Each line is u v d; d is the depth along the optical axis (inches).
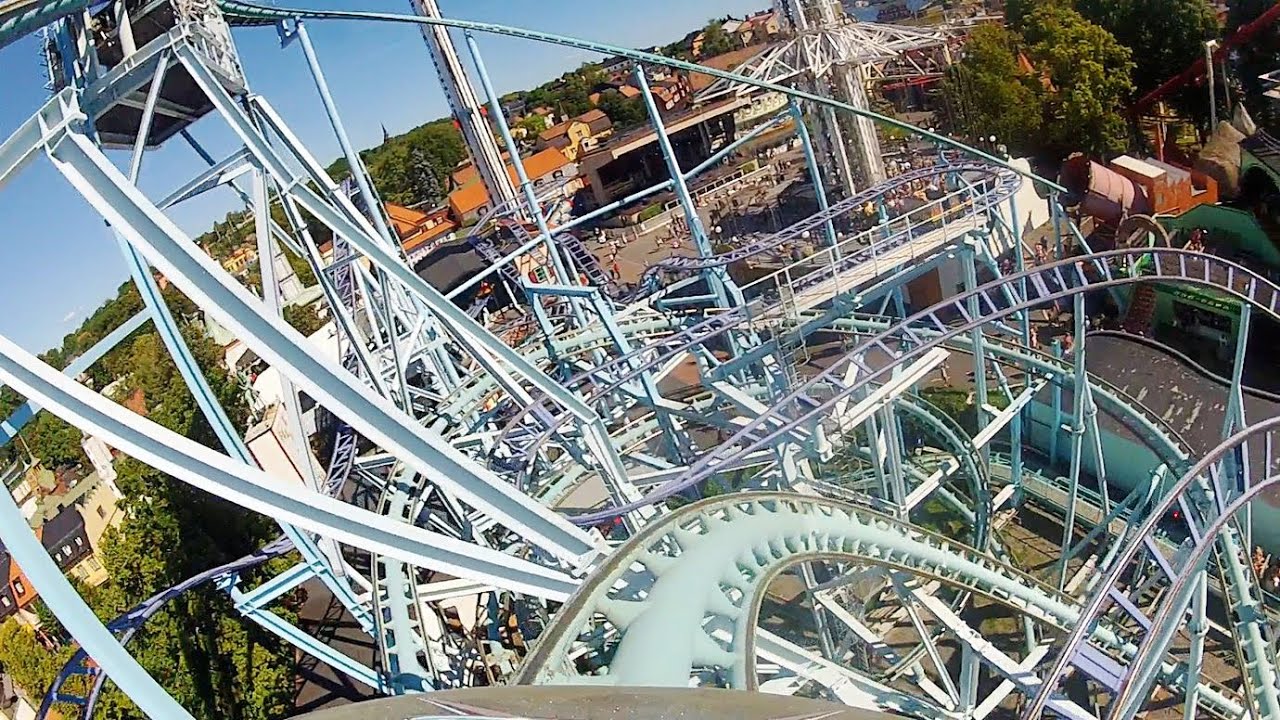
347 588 882.1
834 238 1178.0
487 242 1729.8
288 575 874.8
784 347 937.5
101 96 633.0
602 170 3454.7
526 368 645.3
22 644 1244.5
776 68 1969.7
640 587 472.4
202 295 424.8
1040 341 1434.5
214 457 427.5
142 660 1059.9
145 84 660.1
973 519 1025.5
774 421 803.4
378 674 930.1
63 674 870.4
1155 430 913.5
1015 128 2114.9
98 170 412.2
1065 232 1722.4
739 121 3142.2
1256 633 680.4
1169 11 2146.9
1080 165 1958.7
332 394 444.1
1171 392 1052.5
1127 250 832.9
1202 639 623.5
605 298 1405.0
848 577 812.0
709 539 502.0
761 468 1155.3
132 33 686.5
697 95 2123.5
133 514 1443.2
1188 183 1673.2
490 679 850.1
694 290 1857.8
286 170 636.7
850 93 1920.5
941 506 1144.8
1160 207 1654.8
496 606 931.3
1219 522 580.7
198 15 731.4
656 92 3934.5
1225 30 2176.4
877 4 4023.1
